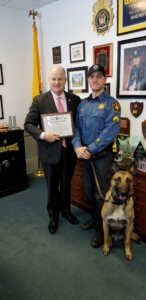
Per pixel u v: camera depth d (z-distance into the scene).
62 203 2.43
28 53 3.54
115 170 1.86
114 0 2.32
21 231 2.29
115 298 1.53
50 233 2.24
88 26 2.64
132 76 2.29
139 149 2.33
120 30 2.31
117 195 1.79
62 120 2.07
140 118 2.29
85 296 1.55
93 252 1.97
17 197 3.04
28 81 3.63
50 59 3.29
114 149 2.43
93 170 2.03
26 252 1.98
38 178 3.68
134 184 2.02
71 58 2.95
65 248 2.02
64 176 2.27
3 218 2.53
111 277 1.70
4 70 3.34
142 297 1.53
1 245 2.08
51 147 2.09
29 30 3.48
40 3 3.08
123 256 1.91
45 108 2.07
